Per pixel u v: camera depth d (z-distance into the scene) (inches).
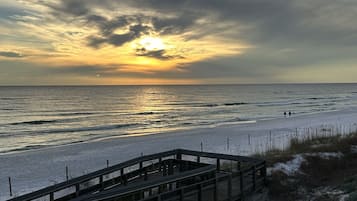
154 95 7455.7
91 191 361.1
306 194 484.4
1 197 674.8
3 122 2421.3
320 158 639.1
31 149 1355.8
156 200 305.7
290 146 817.5
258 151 925.8
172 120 2477.9
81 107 3959.2
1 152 1282.0
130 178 421.4
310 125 1760.6
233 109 3410.4
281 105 3897.6
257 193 454.3
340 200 434.9
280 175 533.3
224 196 386.9
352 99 5068.9
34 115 2982.3
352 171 580.1
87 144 1401.3
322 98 5487.2
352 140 797.9
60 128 2082.9
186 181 418.6
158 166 469.1
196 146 1213.1
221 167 618.2
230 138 1376.7
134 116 2837.1
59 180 799.7
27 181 805.9
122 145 1331.2
